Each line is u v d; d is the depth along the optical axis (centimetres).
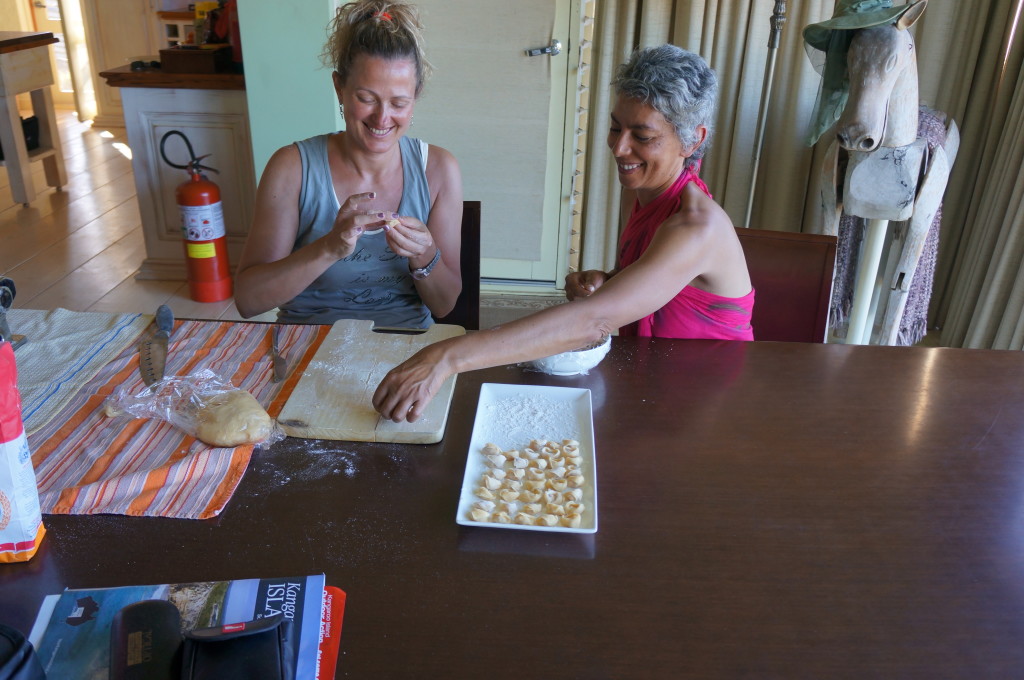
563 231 352
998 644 84
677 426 122
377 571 90
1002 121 291
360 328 144
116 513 98
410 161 171
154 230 364
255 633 74
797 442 119
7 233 426
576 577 91
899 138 223
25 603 85
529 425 121
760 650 82
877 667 80
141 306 345
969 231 310
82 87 647
